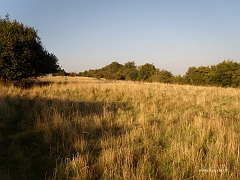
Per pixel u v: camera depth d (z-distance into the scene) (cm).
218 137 475
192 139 475
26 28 1650
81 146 426
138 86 1658
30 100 944
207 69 3359
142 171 335
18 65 1477
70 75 5731
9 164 363
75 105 804
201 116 662
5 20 1616
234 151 408
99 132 527
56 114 611
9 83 1470
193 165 362
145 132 526
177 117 684
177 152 398
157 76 4022
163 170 356
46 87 1443
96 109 768
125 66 8056
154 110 765
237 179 324
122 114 709
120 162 367
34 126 551
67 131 505
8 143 450
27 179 326
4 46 1448
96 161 387
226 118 634
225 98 1216
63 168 351
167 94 1280
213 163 353
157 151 424
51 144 451
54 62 2016
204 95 1250
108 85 1625
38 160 387
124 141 452
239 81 2909
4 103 755
